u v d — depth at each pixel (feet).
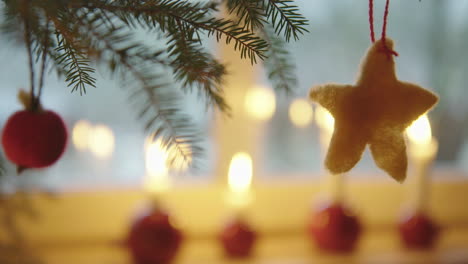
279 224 3.67
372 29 2.18
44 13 2.10
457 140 3.92
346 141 2.14
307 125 3.74
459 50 3.88
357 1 3.68
